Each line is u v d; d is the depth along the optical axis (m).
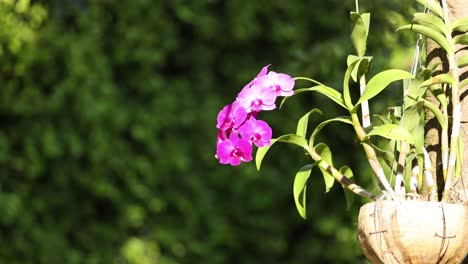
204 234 6.86
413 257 2.29
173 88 6.85
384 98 4.93
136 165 6.57
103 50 6.62
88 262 6.46
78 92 6.38
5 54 6.25
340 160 6.43
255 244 6.98
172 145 6.71
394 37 5.09
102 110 6.39
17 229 6.25
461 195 2.48
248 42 6.92
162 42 6.80
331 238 6.91
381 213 2.31
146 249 6.63
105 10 6.66
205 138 6.82
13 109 6.28
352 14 2.50
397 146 2.52
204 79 6.96
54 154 6.31
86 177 6.45
